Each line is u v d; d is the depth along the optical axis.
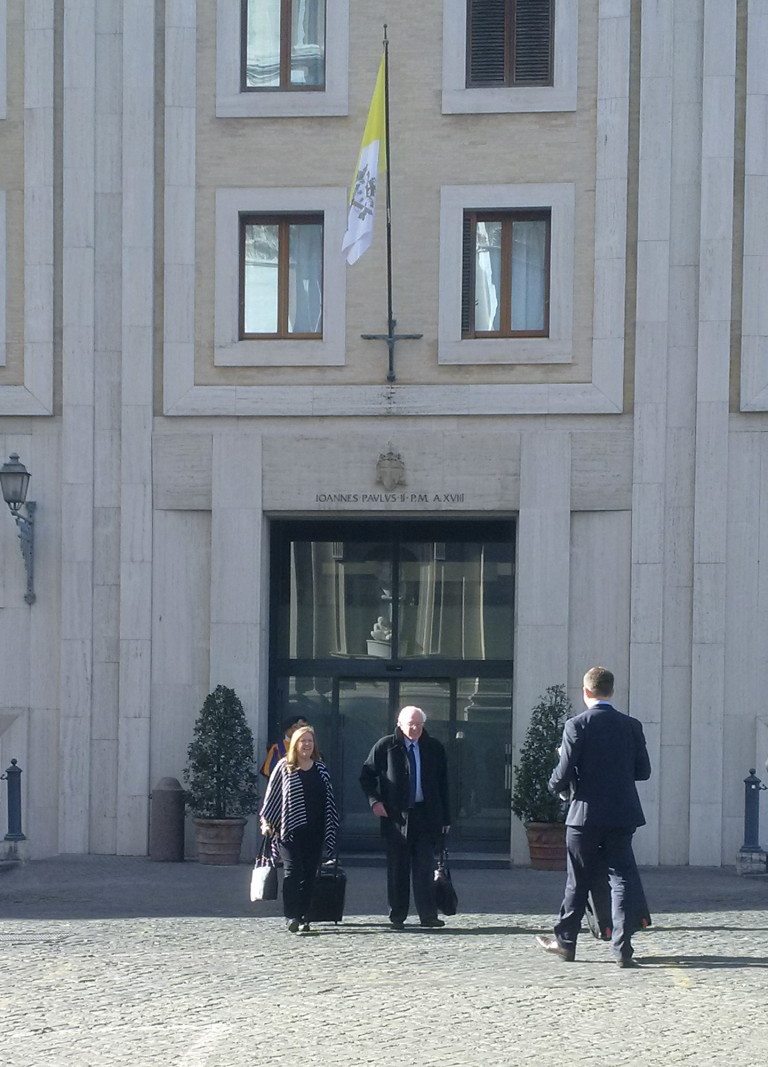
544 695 19.14
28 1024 9.46
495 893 16.11
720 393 18.92
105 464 19.80
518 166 19.44
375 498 19.52
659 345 19.05
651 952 11.97
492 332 19.55
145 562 19.72
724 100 19.02
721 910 14.57
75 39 19.94
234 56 19.83
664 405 19.03
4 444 19.94
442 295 19.47
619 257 19.17
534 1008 9.83
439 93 19.59
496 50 19.64
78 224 19.84
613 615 19.16
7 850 18.52
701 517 18.91
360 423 19.58
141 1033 9.21
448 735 20.45
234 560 19.59
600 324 19.19
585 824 11.27
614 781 11.30
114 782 19.64
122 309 19.78
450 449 19.41
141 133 19.83
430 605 20.52
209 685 19.61
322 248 19.80
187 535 19.78
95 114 19.92
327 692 20.59
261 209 19.75
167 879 17.20
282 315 19.83
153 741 19.69
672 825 18.91
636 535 19.05
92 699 19.70
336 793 20.59
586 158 19.33
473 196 19.47
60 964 11.52
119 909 14.68
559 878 17.67
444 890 13.36
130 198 19.83
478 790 20.33
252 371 19.70
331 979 10.89
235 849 18.80
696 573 18.88
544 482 19.25
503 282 19.55
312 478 19.58
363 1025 9.38
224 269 19.73
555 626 19.16
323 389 19.58
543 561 19.23
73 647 19.69
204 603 19.73
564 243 19.30
